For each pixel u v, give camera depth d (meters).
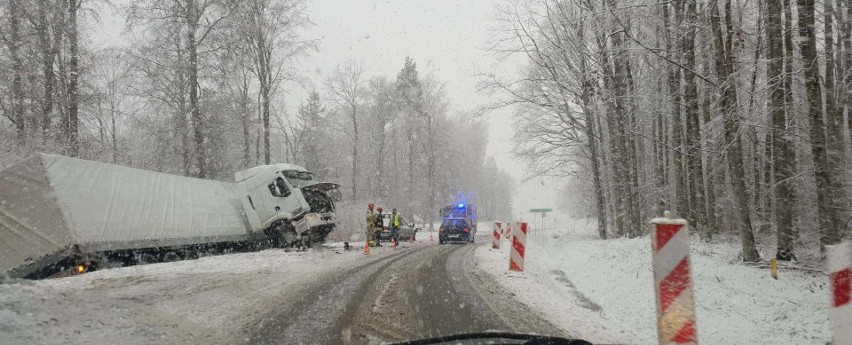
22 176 11.47
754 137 18.62
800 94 16.80
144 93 26.72
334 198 21.30
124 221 12.77
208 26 27.16
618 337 5.39
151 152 32.16
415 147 48.91
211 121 29.45
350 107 44.47
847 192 15.47
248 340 5.05
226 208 17.53
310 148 45.53
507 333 3.64
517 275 10.80
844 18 17.64
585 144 26.80
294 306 6.95
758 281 10.09
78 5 23.80
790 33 14.19
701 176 18.95
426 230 50.69
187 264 12.83
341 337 5.23
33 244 10.80
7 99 22.98
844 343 3.47
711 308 8.43
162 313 6.13
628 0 17.20
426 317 6.27
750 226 12.59
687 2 15.18
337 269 11.73
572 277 11.95
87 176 12.70
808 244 16.55
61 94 23.75
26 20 22.39
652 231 3.67
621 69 22.62
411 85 47.09
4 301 5.19
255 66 30.53
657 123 26.78
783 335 6.61
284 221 18.34
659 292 3.57
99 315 5.49
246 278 10.02
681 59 16.62
